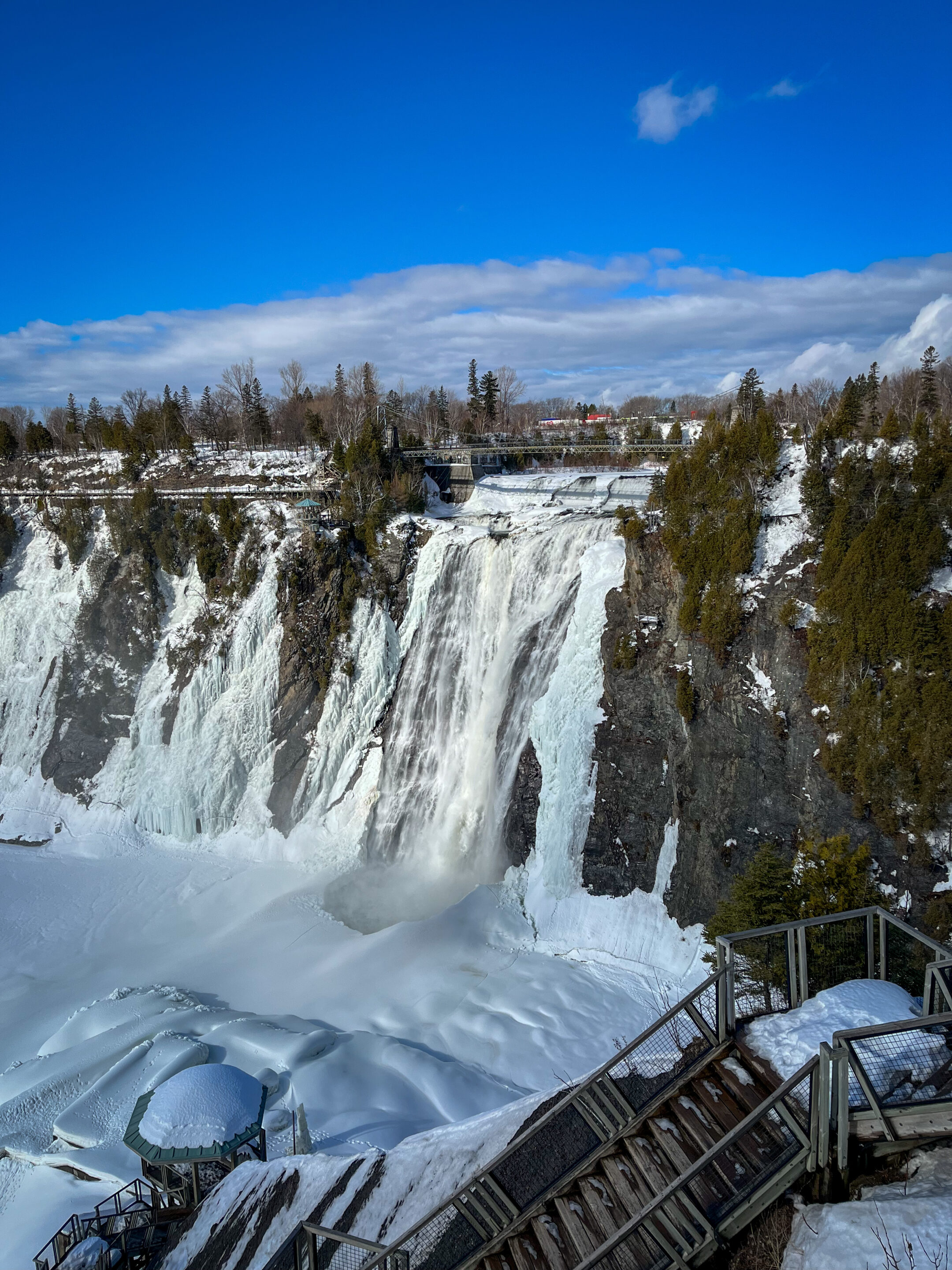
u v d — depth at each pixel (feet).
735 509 134.10
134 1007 123.34
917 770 110.11
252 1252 51.01
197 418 395.96
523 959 131.13
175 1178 72.69
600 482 236.02
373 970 129.80
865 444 128.88
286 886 170.81
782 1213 31.55
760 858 105.91
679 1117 35.70
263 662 201.05
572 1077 99.81
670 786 137.18
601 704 148.46
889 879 111.34
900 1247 27.86
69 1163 85.81
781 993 41.88
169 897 170.30
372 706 195.31
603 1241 33.27
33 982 140.87
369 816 182.91
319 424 285.02
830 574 121.80
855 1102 32.35
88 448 320.70
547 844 147.74
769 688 127.44
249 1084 77.61
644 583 147.43
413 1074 99.40
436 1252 38.78
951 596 112.68
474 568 187.62
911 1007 36.50
